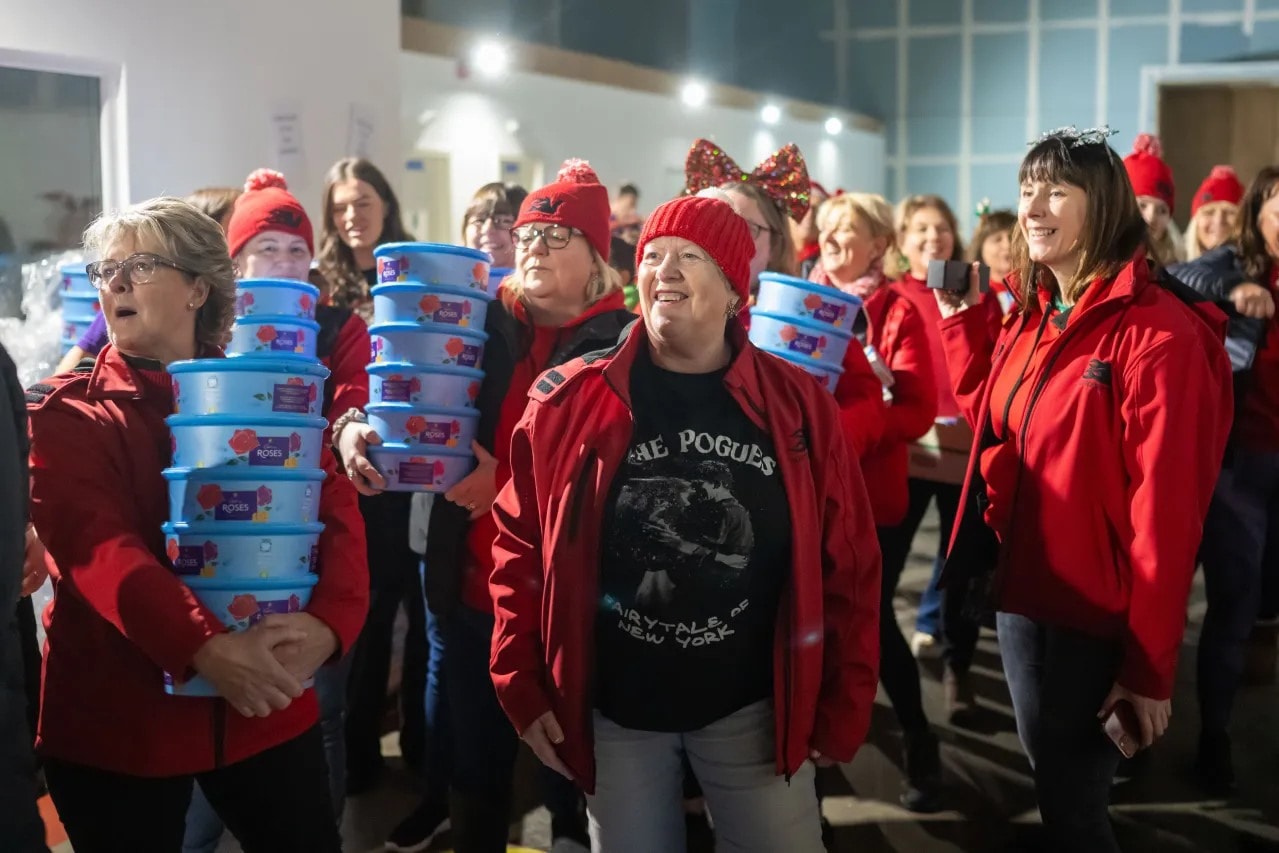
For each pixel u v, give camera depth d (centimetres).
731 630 198
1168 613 212
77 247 401
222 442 182
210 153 432
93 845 189
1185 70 1206
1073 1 1246
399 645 440
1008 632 246
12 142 380
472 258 252
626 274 472
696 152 332
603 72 863
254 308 244
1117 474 222
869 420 292
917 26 1313
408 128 683
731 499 194
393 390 249
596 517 196
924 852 315
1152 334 217
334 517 205
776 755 200
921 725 339
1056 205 230
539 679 207
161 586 175
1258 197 366
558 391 201
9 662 155
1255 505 352
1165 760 373
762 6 1192
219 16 431
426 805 314
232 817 196
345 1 478
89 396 188
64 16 385
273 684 179
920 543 674
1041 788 235
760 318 270
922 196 462
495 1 773
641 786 205
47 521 180
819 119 1193
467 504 249
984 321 284
